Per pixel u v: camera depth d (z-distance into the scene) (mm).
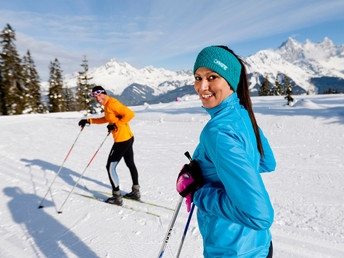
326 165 4887
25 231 2723
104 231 2701
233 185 735
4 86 31516
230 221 879
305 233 2568
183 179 1001
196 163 994
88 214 3088
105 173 4723
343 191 3668
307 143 6742
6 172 4758
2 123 12391
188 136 8172
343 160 5164
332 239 2451
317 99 17906
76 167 5078
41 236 2625
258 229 736
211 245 959
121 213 3100
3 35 31641
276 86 50281
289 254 2242
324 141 6844
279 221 2836
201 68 901
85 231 2711
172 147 6699
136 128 9898
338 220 2824
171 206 3291
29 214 3104
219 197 831
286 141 7074
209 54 882
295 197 3500
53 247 2436
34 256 2307
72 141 7691
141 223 2857
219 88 888
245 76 1033
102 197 3617
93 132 9258
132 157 3451
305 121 8953
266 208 713
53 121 12766
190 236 2574
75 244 2479
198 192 920
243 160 742
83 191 3855
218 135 795
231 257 915
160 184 4102
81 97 34281
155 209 3201
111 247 2424
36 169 4938
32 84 38938
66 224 2863
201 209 909
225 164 753
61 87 42281
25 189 3922
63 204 3199
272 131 8422
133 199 3500
